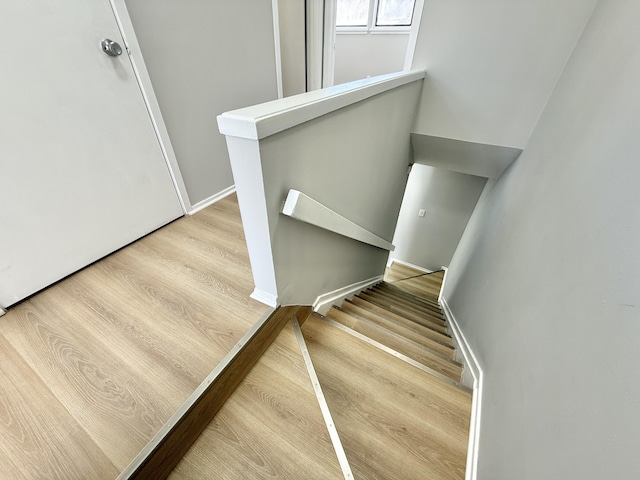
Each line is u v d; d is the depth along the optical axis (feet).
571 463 1.71
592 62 3.47
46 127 3.37
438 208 11.75
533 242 3.50
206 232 5.28
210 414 3.00
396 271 13.88
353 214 4.75
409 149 6.85
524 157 5.16
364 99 3.58
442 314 8.17
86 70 3.59
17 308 3.59
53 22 3.17
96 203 4.16
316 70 9.30
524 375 2.67
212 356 3.14
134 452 2.39
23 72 3.07
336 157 3.47
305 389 3.34
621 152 2.23
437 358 4.56
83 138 3.76
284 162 2.53
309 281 4.37
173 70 4.68
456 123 5.82
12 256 3.40
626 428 1.43
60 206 3.74
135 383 2.87
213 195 6.33
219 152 6.14
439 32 5.11
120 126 4.16
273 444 2.87
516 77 4.91
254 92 6.62
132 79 4.13
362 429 3.22
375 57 14.40
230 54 5.62
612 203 2.13
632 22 2.72
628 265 1.73
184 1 4.45
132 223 4.78
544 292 2.80
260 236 2.93
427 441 3.17
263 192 2.47
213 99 5.60
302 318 4.46
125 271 4.28
